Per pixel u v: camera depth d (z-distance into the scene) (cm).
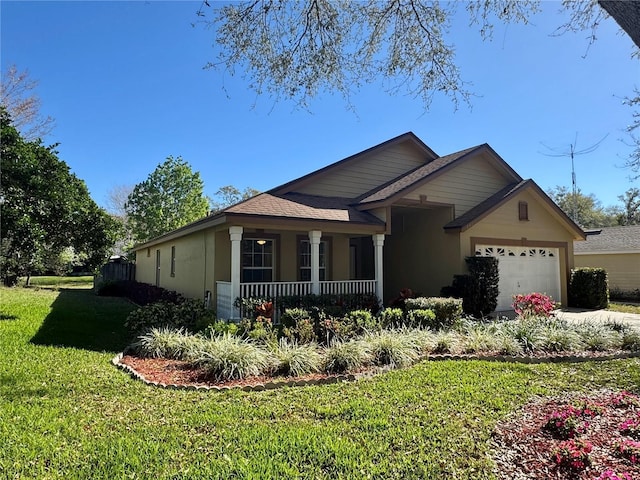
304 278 1248
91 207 1318
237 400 480
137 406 456
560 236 1505
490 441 369
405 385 534
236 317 927
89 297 1811
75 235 1298
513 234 1362
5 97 2277
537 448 358
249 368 582
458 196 1308
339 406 452
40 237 1179
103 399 478
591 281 1444
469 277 1173
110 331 962
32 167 1124
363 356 641
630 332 830
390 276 1471
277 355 627
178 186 2986
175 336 743
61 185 1213
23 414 424
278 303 944
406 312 935
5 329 887
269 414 432
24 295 1736
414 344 718
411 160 1486
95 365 631
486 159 1384
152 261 1928
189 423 407
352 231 1088
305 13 511
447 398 480
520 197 1390
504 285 1343
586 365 661
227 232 1130
